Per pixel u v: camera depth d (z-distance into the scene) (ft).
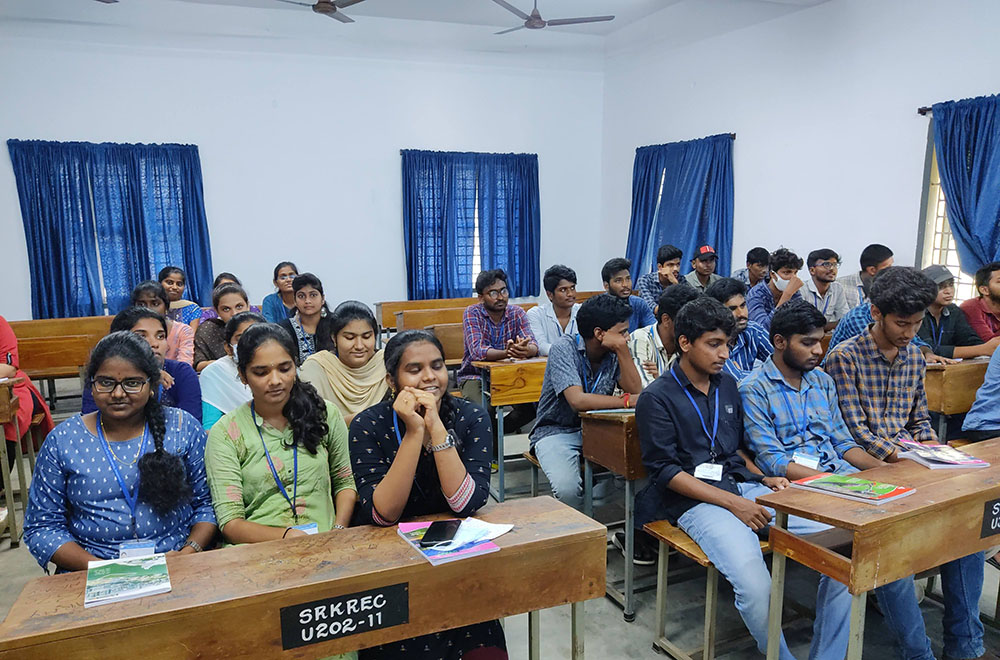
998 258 14.33
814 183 18.47
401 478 4.81
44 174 20.58
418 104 24.52
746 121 20.42
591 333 8.65
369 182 24.31
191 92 21.90
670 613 7.64
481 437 5.49
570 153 26.78
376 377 8.80
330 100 23.48
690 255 22.39
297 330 11.34
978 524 5.45
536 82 25.89
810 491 5.58
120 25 20.77
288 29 22.48
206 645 3.86
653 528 6.95
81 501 5.42
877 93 16.62
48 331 16.96
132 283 21.77
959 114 14.67
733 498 6.34
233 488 5.74
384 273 24.99
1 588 8.38
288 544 4.61
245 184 22.86
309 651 4.09
